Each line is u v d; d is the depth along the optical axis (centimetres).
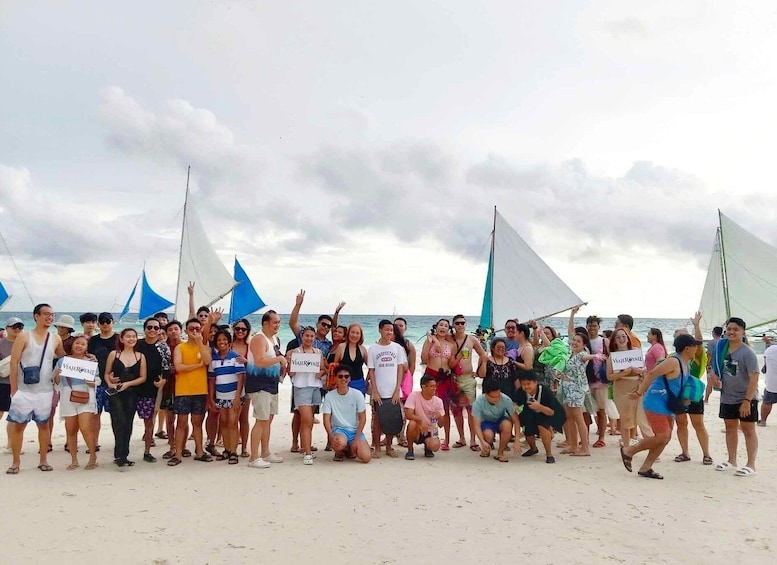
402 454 857
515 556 462
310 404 796
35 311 725
